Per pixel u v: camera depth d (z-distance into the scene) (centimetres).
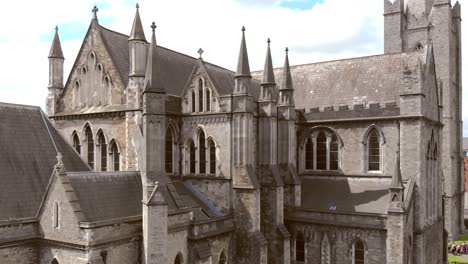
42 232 3803
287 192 5825
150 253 3831
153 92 4194
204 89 5309
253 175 5019
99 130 5350
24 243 3719
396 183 4988
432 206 6309
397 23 10019
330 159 6381
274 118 5506
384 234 5062
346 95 6631
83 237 3522
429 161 6162
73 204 3597
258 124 5538
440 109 6875
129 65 5347
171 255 4150
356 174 6094
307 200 6009
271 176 5394
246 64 5031
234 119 5041
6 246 3591
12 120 4272
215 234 4628
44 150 4366
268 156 5462
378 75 6562
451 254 8312
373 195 5647
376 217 5122
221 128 5162
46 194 3800
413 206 5500
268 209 5409
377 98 6288
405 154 5656
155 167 4191
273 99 5509
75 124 5584
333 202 5788
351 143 6181
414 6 10088
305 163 6638
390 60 6625
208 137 5269
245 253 4959
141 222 4031
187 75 6112
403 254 4903
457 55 10694
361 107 6094
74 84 5666
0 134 4075
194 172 5419
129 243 3884
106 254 3656
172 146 5403
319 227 5541
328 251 5462
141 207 4219
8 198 3772
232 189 5075
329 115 6372
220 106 5159
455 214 10006
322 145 6481
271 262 5369
